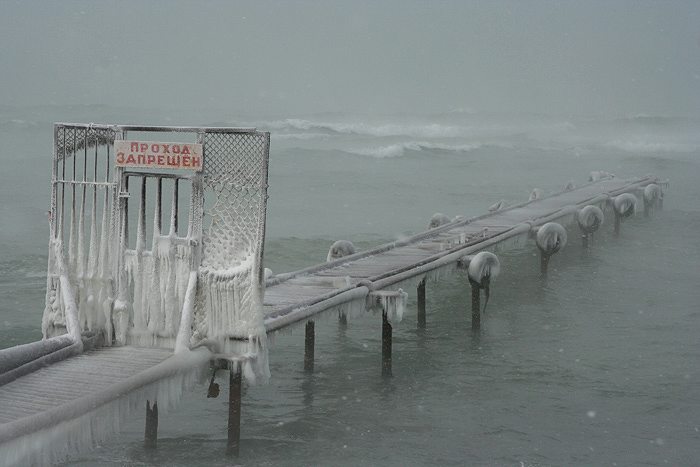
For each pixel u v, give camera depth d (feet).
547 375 56.75
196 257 41.78
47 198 135.03
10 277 82.02
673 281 86.38
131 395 36.29
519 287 84.07
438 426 47.52
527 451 44.01
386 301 54.65
